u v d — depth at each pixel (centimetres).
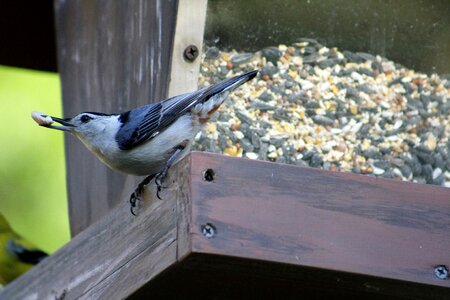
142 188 786
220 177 705
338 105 920
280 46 923
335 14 942
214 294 831
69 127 843
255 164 714
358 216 726
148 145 803
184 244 694
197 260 711
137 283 761
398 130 927
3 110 1299
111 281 810
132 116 824
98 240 850
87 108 1033
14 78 1335
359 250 717
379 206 732
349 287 768
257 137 885
